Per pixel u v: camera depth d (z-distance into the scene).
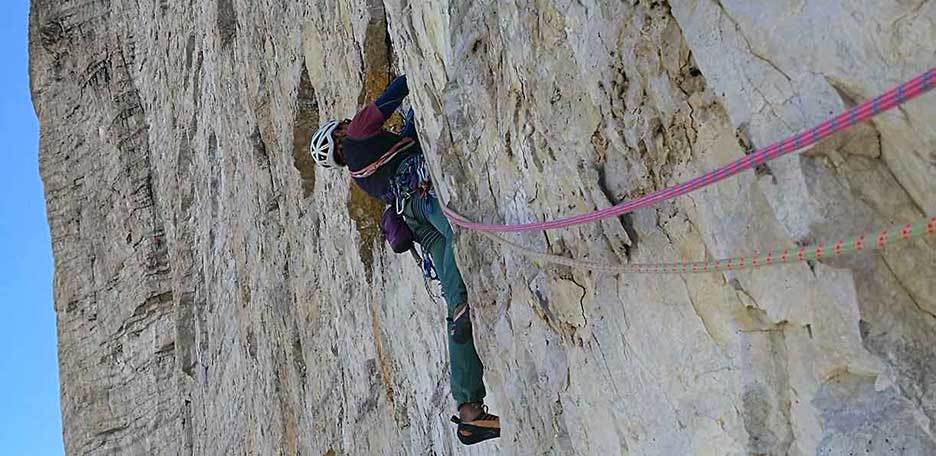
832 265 2.29
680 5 2.69
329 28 8.71
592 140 3.31
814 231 2.32
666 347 3.05
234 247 15.08
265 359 13.48
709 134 2.71
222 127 15.40
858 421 2.32
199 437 18.94
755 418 2.66
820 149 2.28
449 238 4.64
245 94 13.32
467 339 4.63
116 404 23.33
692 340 2.92
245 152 13.76
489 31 4.08
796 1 2.27
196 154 17.94
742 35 2.46
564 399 3.85
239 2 13.12
